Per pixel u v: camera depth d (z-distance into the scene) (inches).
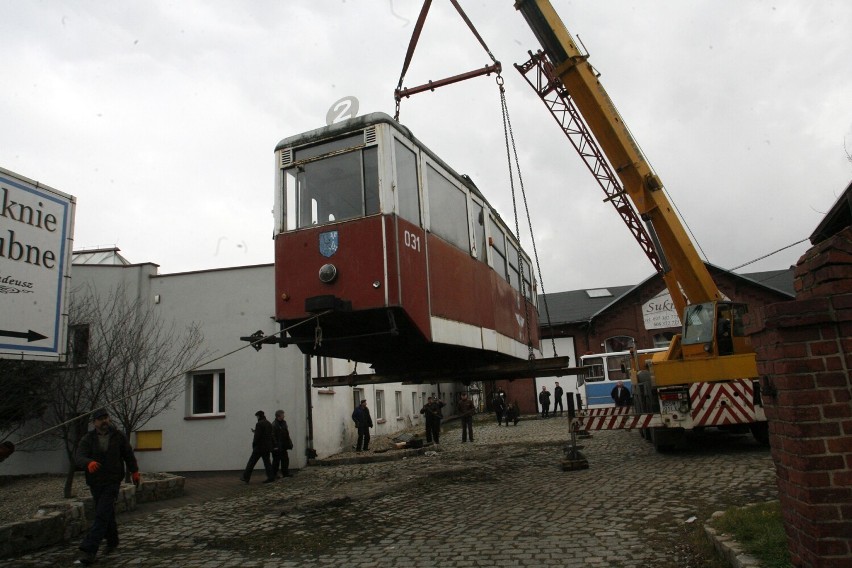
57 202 253.9
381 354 377.4
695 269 499.8
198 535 310.2
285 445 549.3
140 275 676.1
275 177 312.3
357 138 297.7
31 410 466.9
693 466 421.7
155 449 644.7
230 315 656.4
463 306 358.0
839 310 135.7
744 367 484.7
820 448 133.9
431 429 754.8
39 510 321.4
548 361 390.9
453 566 223.3
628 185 496.1
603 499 326.3
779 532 187.2
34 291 241.1
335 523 317.7
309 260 292.8
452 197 366.0
